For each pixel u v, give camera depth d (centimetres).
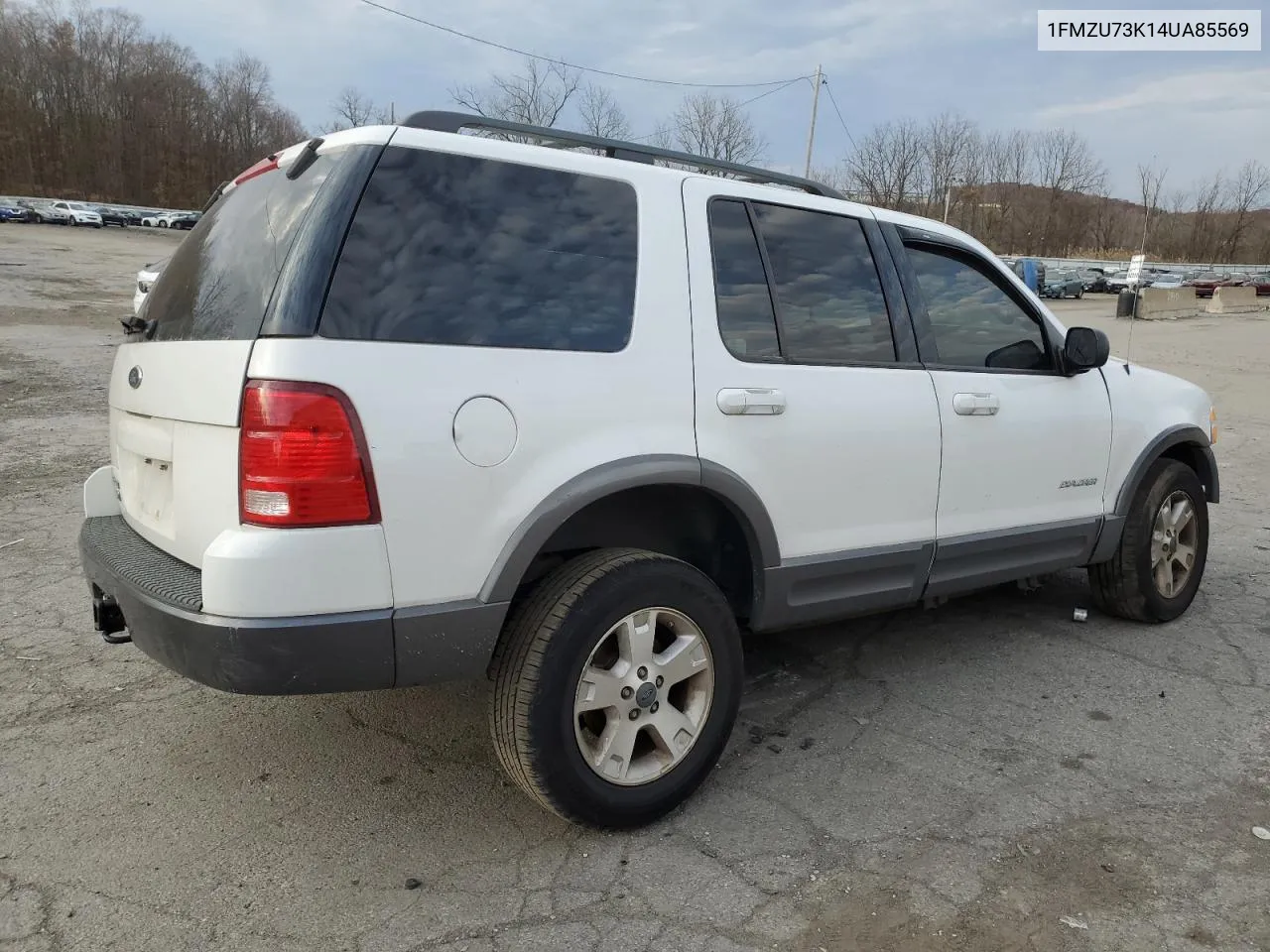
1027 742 336
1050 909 242
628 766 270
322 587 222
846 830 278
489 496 242
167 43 8781
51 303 1873
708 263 294
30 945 223
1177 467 450
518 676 250
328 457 220
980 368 372
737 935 231
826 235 333
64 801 285
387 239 237
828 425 312
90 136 8294
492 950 224
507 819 281
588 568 260
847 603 332
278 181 265
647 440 268
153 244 4150
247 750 319
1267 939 232
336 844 267
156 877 250
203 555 227
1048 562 404
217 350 234
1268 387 1473
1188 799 298
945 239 373
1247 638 443
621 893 246
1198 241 8931
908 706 366
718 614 283
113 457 326
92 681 367
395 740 328
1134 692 380
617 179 282
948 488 353
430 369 234
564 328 259
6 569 491
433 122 270
